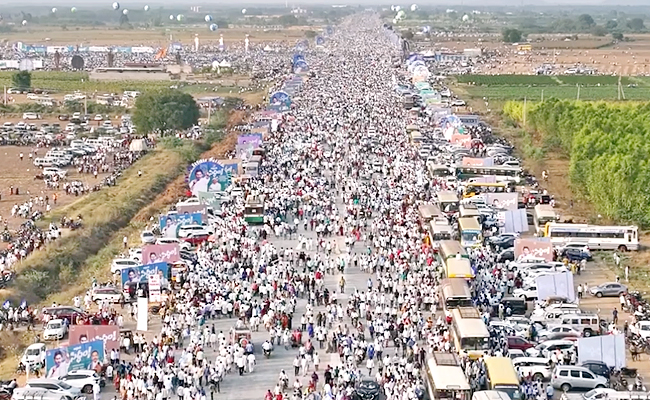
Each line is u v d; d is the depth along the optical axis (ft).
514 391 305.94
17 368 345.31
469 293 384.88
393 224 523.70
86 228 552.41
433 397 299.99
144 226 577.84
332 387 317.83
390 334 367.45
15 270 462.19
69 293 443.73
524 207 578.66
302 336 374.63
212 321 390.63
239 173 642.63
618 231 508.94
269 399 309.01
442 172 641.81
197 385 322.34
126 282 414.62
